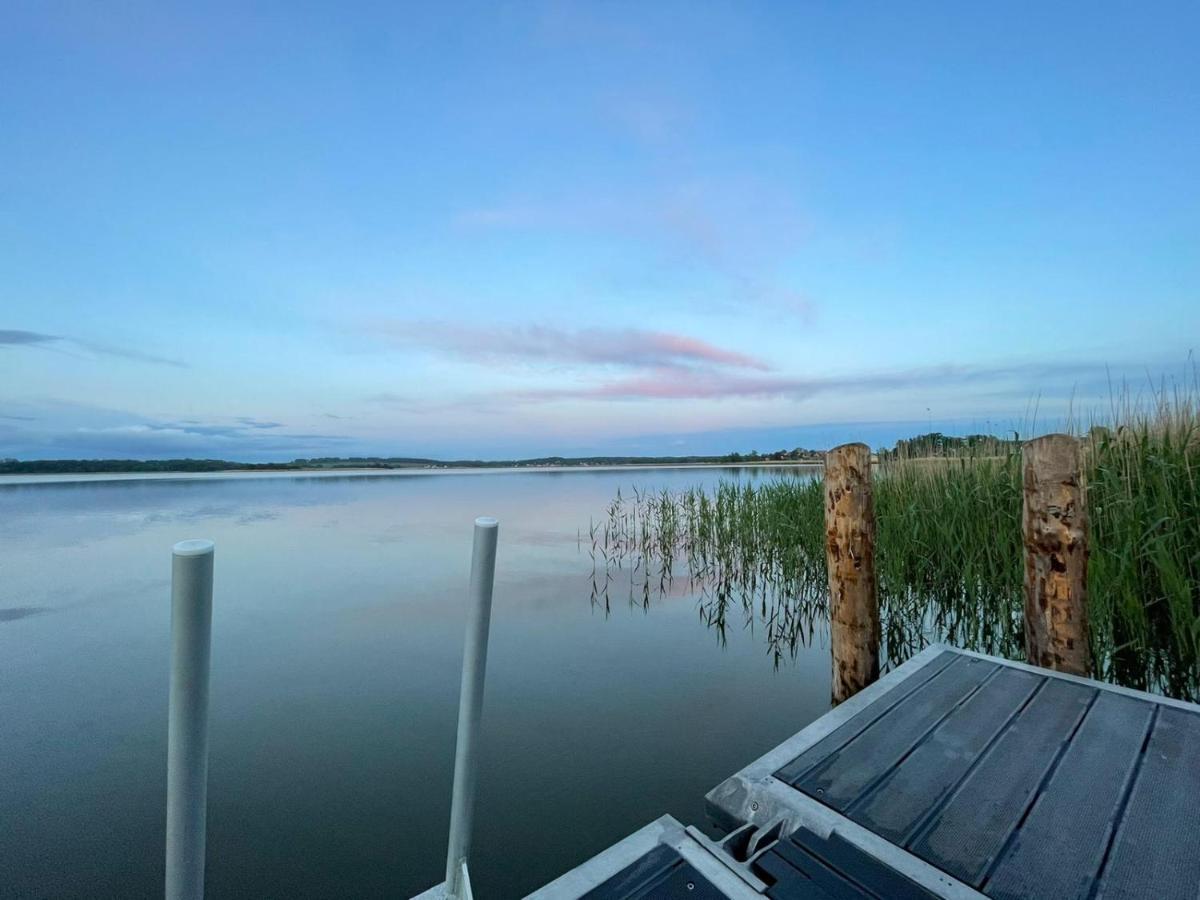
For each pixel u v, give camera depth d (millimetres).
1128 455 4230
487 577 1384
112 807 2760
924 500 5859
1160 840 1696
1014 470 4844
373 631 5586
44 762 3193
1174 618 3398
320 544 10688
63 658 4863
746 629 5738
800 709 3924
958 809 1865
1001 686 2846
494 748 3355
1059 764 2121
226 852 2426
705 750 3352
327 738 3469
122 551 9898
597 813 2727
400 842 2502
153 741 3445
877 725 2453
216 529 12672
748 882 1572
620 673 4582
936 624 5176
